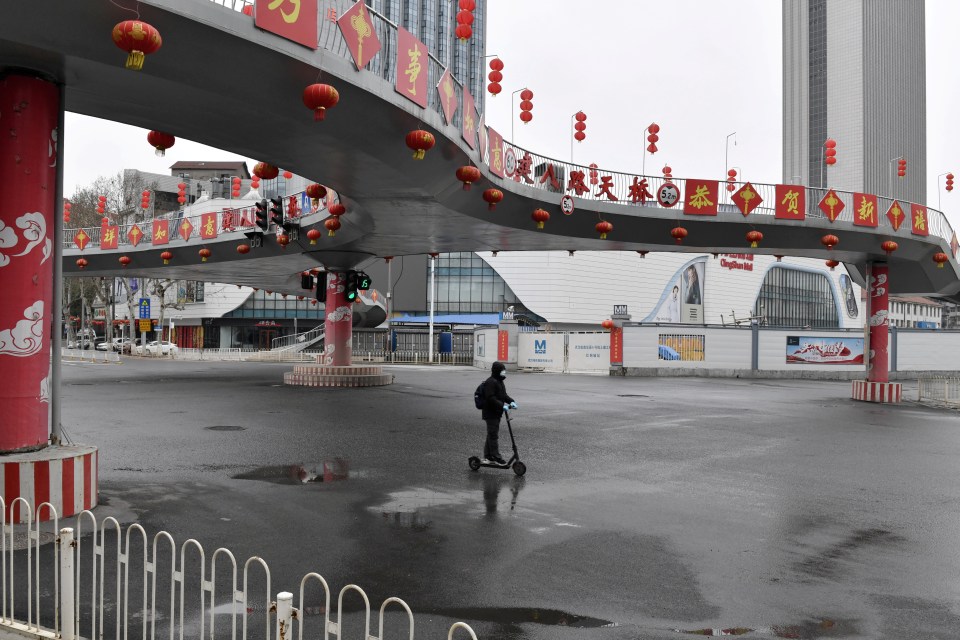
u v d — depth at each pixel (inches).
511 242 958.4
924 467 470.9
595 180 868.6
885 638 199.2
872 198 916.6
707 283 3203.7
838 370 1526.8
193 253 1237.7
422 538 292.7
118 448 506.6
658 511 344.5
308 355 2251.5
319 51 398.0
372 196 673.0
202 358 2140.7
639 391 1064.8
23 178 319.6
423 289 2807.6
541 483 406.0
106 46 322.7
